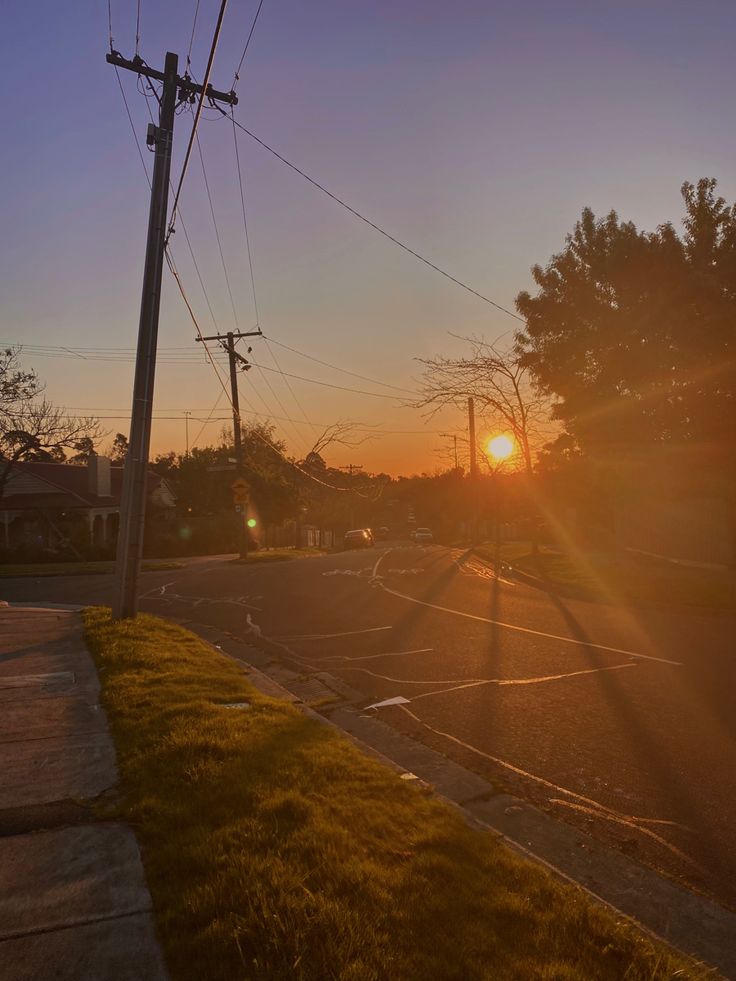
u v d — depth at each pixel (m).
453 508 87.25
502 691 9.07
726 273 16.73
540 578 22.55
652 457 19.56
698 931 3.95
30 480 45.66
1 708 7.77
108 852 4.46
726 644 11.82
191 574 27.39
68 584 25.02
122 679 8.76
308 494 76.62
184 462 72.12
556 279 21.14
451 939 3.42
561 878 4.39
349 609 16.58
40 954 3.44
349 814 4.82
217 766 5.67
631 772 6.34
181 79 13.69
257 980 3.14
